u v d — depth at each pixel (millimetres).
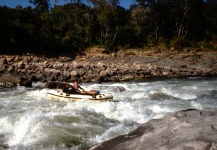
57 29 47625
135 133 4953
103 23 49344
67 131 7375
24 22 44094
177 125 4336
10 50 39500
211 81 21500
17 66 25266
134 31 51906
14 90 16219
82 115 9250
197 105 11312
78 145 6590
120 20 53344
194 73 28359
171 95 13930
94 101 11805
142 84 19188
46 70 24047
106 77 23391
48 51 43000
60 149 6336
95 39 49031
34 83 19500
